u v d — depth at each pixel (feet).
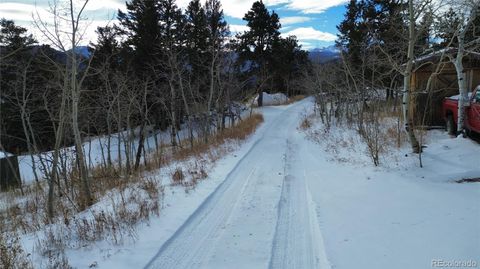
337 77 89.25
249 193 31.50
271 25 140.05
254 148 58.85
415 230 18.89
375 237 18.99
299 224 23.88
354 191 28.55
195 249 20.35
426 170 30.66
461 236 17.24
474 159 30.66
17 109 81.20
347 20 96.73
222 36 88.43
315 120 91.56
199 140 76.28
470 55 47.96
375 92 67.82
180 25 106.42
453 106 41.75
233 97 104.01
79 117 71.15
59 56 61.93
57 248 20.22
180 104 94.63
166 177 38.91
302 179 36.76
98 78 83.25
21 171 86.02
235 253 19.71
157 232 22.43
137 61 96.89
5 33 67.46
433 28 38.65
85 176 34.04
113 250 19.90
